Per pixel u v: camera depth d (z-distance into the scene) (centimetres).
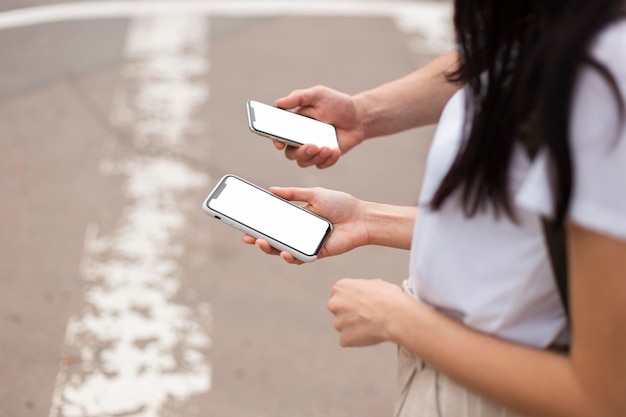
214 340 335
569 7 102
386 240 172
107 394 304
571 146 99
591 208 99
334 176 454
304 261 166
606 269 100
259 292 365
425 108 200
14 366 312
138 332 335
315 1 679
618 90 97
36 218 397
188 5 648
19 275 359
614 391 104
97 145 459
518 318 120
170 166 446
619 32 100
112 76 531
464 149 115
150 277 366
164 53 566
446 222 121
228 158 460
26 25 587
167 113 496
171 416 297
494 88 112
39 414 292
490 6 112
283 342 339
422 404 134
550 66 100
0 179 422
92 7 628
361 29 629
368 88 544
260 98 521
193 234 397
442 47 607
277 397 312
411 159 478
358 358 336
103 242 385
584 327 104
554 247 110
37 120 477
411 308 127
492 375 117
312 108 203
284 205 174
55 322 335
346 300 134
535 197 104
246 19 632
